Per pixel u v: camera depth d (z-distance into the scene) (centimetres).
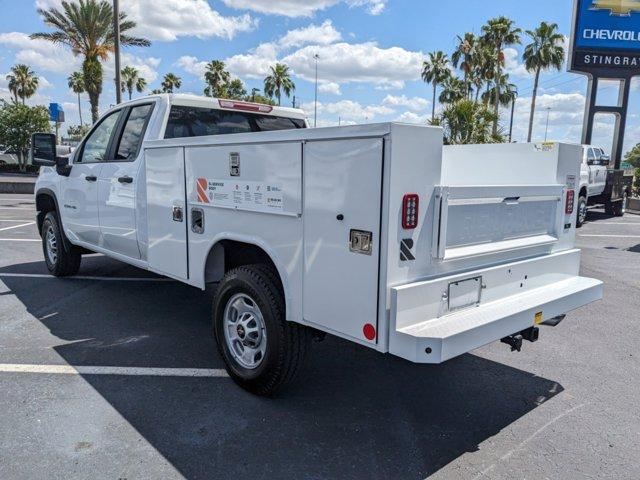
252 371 375
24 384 393
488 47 4381
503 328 314
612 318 591
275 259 347
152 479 284
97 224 577
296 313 337
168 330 517
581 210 1436
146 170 473
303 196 321
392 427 345
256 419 349
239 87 5238
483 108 2028
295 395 386
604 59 2161
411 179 282
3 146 3228
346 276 300
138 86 5700
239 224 375
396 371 435
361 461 305
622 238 1209
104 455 305
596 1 2128
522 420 358
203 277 417
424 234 295
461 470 299
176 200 438
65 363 432
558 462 309
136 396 377
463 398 389
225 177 381
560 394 398
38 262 807
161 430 333
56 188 665
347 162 292
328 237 308
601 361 464
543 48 4247
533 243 374
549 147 407
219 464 299
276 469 296
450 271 316
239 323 385
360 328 296
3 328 513
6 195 2000
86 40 2558
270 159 341
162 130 500
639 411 372
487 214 337
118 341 485
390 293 283
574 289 384
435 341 274
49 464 295
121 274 738
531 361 462
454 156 487
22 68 5759
